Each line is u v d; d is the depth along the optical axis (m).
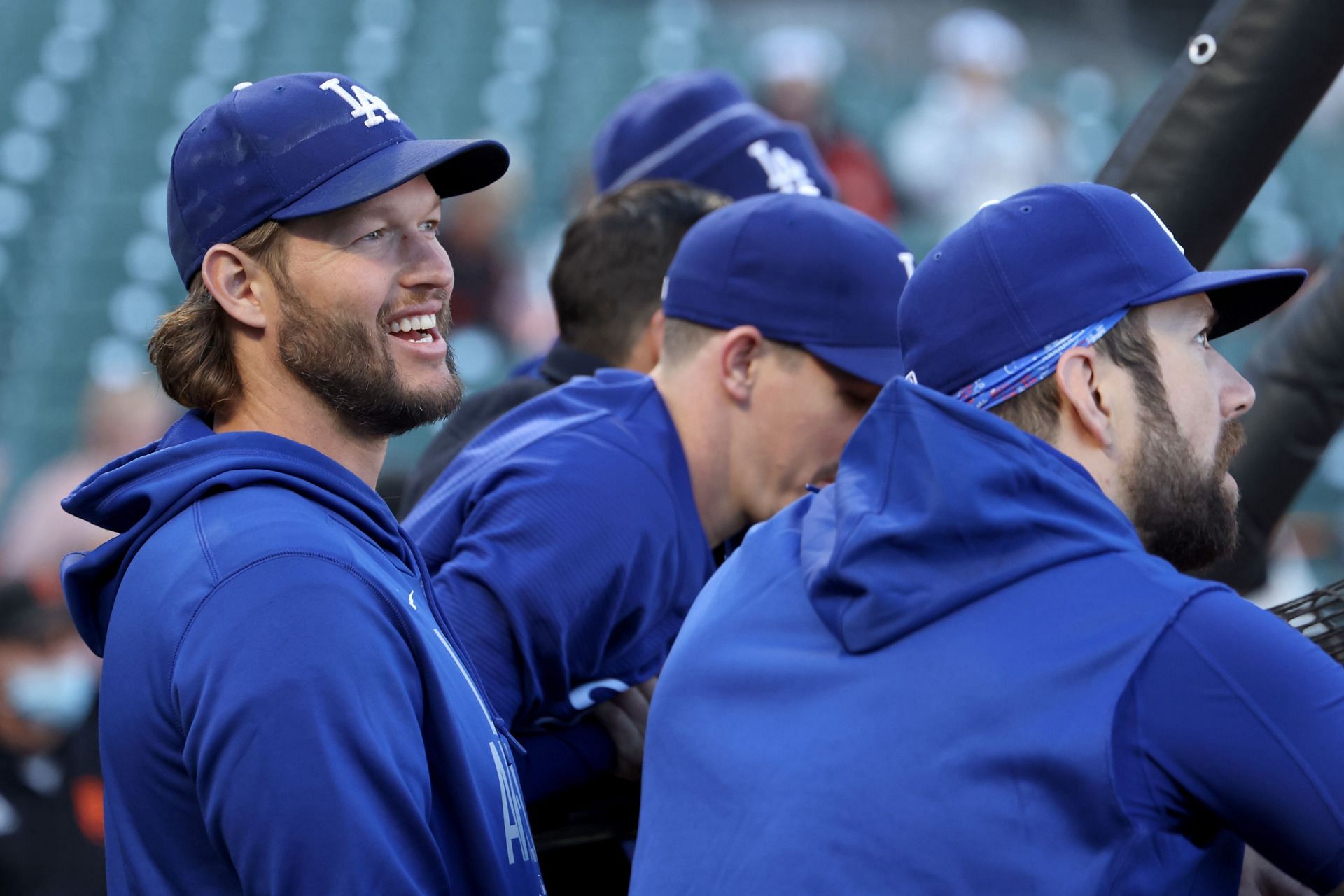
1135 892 4.39
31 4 46.34
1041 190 5.40
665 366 7.68
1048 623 4.61
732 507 7.66
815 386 7.37
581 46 46.66
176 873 5.18
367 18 47.78
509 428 7.52
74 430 30.89
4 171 40.28
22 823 11.01
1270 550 8.40
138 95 43.47
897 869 4.49
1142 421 5.16
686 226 8.77
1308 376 7.91
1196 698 4.45
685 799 5.05
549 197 38.25
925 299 5.40
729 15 49.34
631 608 6.98
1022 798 4.45
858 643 4.85
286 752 4.79
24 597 11.55
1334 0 6.91
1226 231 7.49
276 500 5.32
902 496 4.89
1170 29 46.28
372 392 5.79
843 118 39.66
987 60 38.66
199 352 5.84
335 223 5.70
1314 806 4.36
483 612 6.66
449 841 5.34
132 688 5.14
